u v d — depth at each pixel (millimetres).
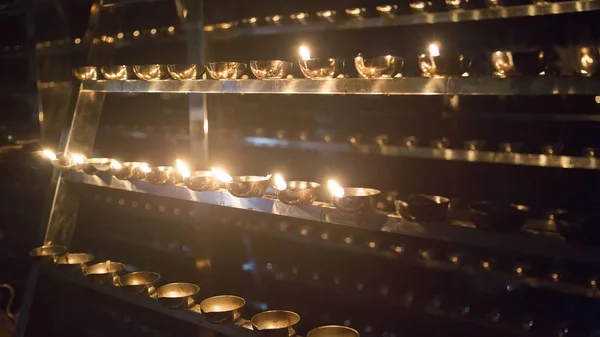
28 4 3240
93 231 3182
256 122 2695
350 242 2242
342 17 2115
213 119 2564
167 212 2795
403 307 2283
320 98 2537
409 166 2379
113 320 2895
